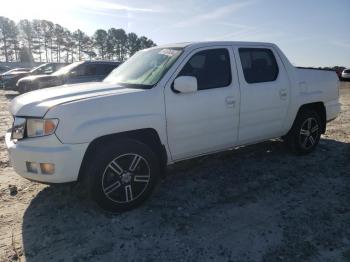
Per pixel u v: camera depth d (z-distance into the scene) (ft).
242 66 16.11
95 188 12.23
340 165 17.81
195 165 17.94
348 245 10.70
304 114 18.81
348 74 112.37
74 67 44.24
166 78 13.79
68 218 12.58
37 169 12.00
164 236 11.34
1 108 43.60
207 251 10.50
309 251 10.41
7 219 12.59
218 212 12.90
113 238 11.28
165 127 13.62
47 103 12.17
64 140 11.70
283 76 17.62
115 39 282.56
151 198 14.16
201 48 14.98
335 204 13.44
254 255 10.27
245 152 19.97
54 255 10.43
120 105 12.58
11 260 10.22
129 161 12.87
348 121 29.91
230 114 15.44
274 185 15.30
